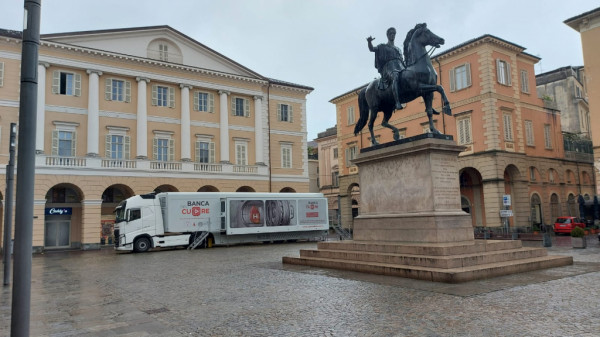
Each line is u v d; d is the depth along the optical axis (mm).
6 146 30797
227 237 30562
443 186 12102
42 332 7203
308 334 6477
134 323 7613
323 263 13688
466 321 6762
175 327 7211
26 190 4332
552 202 38625
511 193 35812
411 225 12195
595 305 7621
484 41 34812
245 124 41406
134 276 14383
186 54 38719
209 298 9625
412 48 13375
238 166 40000
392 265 11469
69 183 32062
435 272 10125
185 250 27828
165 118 37375
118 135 35156
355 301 8516
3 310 9086
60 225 34156
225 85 40375
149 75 36531
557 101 47156
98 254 27344
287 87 43906
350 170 47719
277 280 11734
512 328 6340
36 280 14414
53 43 32281
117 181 33875
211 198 29891
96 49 34000
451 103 37281
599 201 36625
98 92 34438
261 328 6922
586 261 14188
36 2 4578
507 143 35062
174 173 36469
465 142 36094
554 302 7879
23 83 4430
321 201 34062
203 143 39062
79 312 8750
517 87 36938
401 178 12820
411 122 40688
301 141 44625
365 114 15391
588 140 44406
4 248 13188
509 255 11797
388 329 6516
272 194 31922
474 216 37062
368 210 13875
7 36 31016
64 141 33031
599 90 28219
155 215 28203
